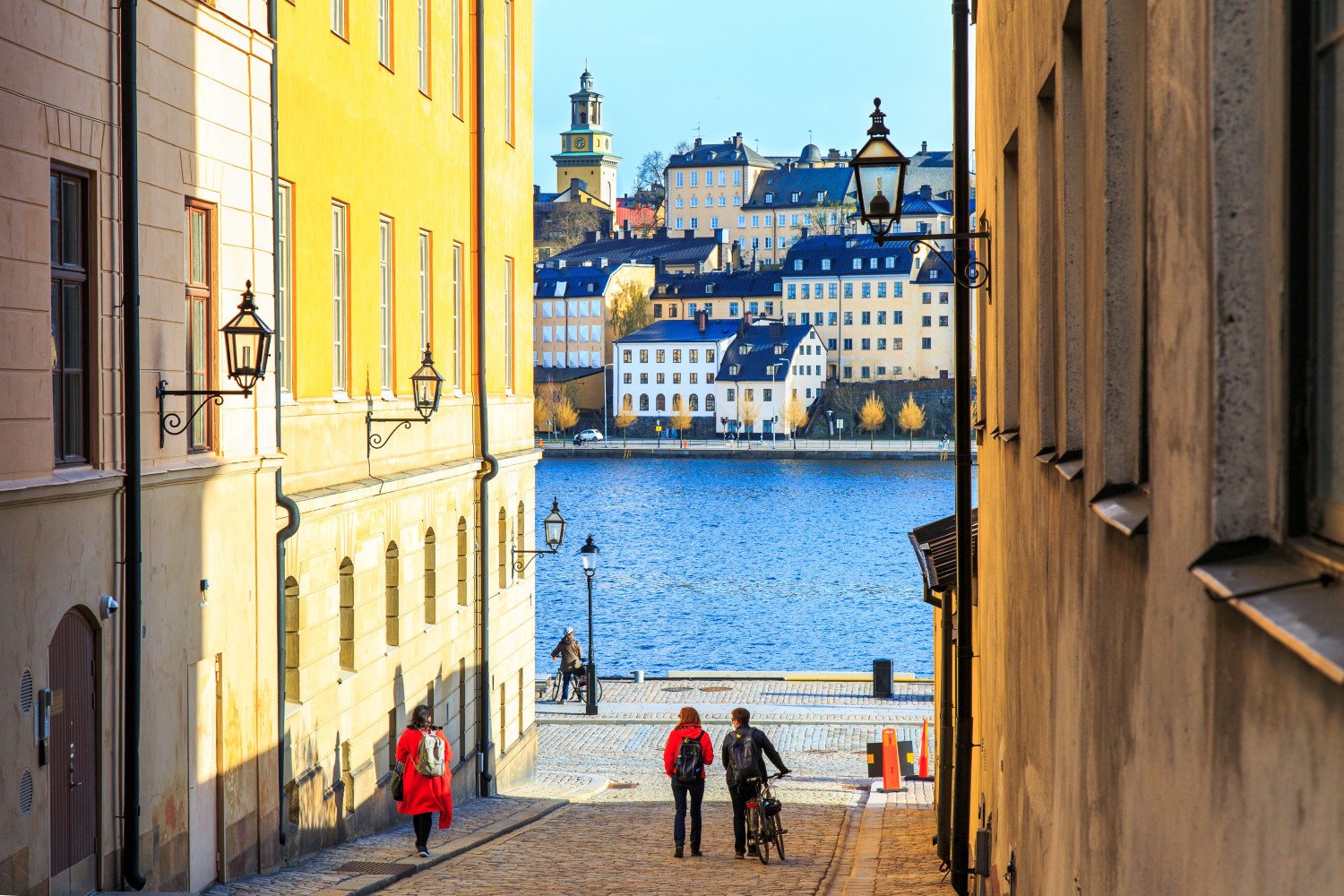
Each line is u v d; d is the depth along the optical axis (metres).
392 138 39.34
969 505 27.62
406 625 40.03
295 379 32.62
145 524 24.39
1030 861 16.12
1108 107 9.98
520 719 53.91
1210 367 6.88
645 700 75.00
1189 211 7.40
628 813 44.88
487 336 49.28
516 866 31.11
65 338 22.09
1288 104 6.19
